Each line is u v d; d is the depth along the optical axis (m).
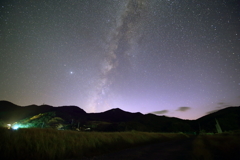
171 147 13.42
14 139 7.43
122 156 8.72
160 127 90.56
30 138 8.32
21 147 7.04
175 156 8.48
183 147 13.07
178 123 84.19
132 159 7.81
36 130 10.87
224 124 72.50
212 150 8.51
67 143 9.36
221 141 11.79
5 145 6.67
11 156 6.23
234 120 74.25
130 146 13.97
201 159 6.95
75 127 40.25
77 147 9.23
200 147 9.95
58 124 35.44
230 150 7.66
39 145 7.44
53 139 9.21
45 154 6.99
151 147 13.59
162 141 21.52
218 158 6.54
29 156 6.53
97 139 12.09
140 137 18.42
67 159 7.47
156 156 8.66
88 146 10.16
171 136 29.48
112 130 49.53
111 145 12.36
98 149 10.55
